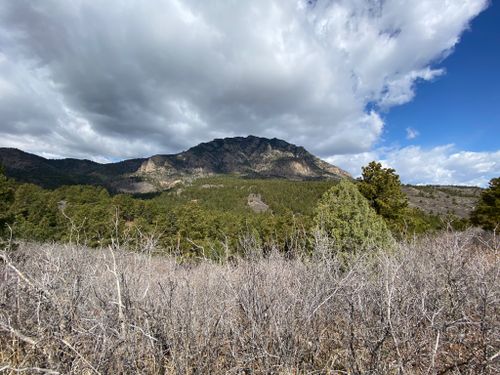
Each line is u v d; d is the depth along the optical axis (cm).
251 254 299
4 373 206
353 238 760
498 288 296
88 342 237
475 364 217
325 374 258
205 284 283
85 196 6869
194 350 244
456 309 272
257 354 248
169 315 240
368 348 238
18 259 283
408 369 237
